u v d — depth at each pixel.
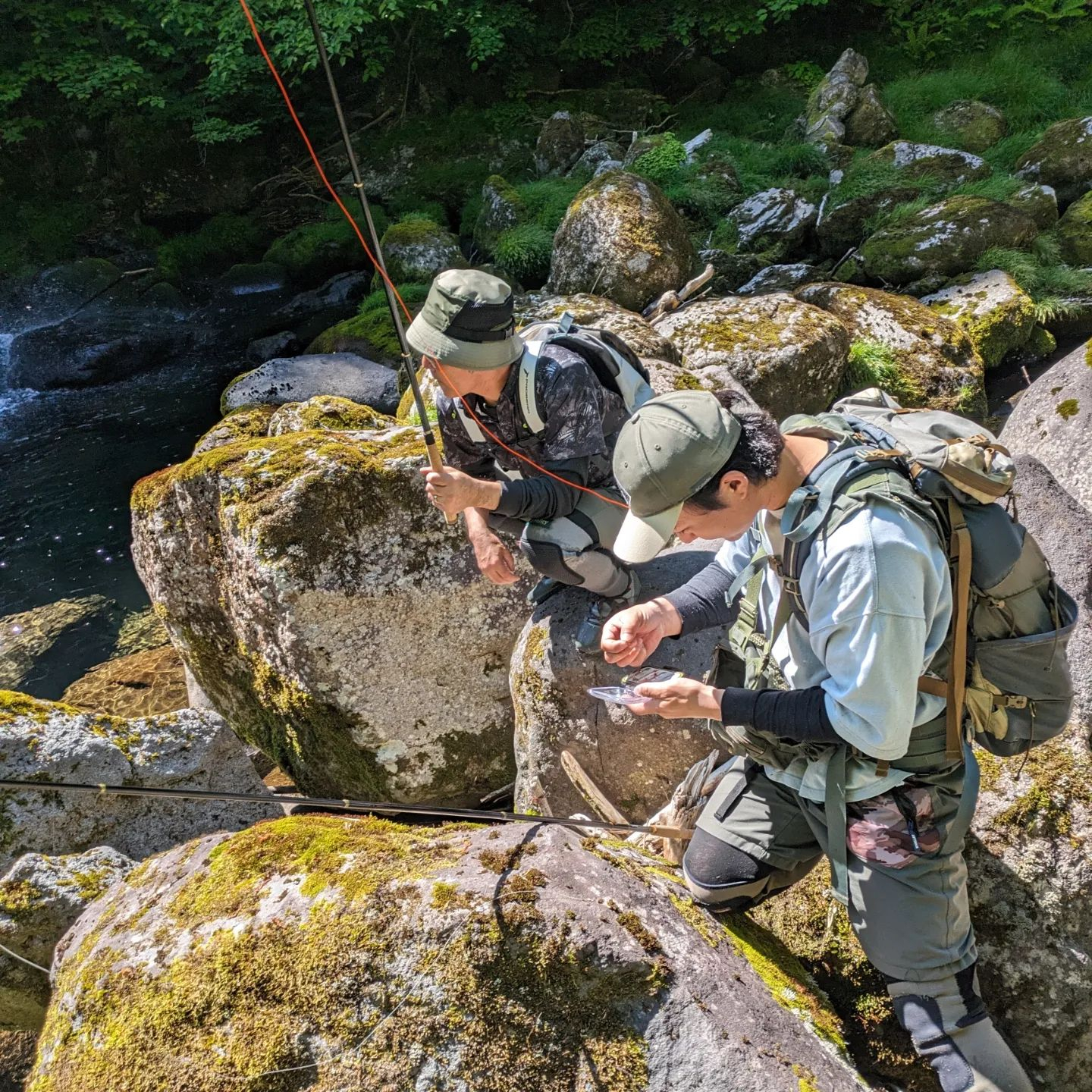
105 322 11.76
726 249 9.76
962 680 1.75
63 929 2.55
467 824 2.18
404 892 1.80
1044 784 2.31
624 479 1.75
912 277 8.77
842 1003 2.21
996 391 7.70
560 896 1.79
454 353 2.41
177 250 13.45
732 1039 1.67
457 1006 1.71
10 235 13.59
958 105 11.45
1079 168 9.66
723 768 2.29
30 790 2.83
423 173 13.26
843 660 1.66
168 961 1.87
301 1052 1.73
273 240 13.85
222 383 10.55
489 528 2.81
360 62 14.52
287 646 3.31
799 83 13.18
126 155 13.91
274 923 1.83
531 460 2.63
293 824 2.11
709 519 1.77
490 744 3.52
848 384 7.01
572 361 2.52
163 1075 1.76
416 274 10.55
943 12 13.28
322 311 12.02
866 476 1.68
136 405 10.13
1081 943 2.22
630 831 2.26
